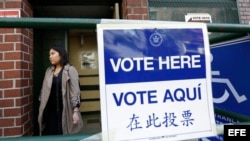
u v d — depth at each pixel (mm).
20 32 2203
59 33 3164
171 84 937
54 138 855
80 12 3227
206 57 987
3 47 2174
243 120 1150
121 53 898
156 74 925
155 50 933
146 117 898
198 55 979
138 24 928
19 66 2176
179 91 944
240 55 1232
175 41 958
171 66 944
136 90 899
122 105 880
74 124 2162
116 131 864
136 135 880
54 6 2877
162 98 922
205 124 961
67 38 3252
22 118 2172
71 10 3105
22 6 2330
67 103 2176
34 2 2736
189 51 970
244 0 2973
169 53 946
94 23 895
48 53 3086
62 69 2244
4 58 2166
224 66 1359
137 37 921
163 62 937
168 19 2789
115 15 2855
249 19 2939
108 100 869
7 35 2186
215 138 1351
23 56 2256
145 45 925
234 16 2926
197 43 983
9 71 2160
